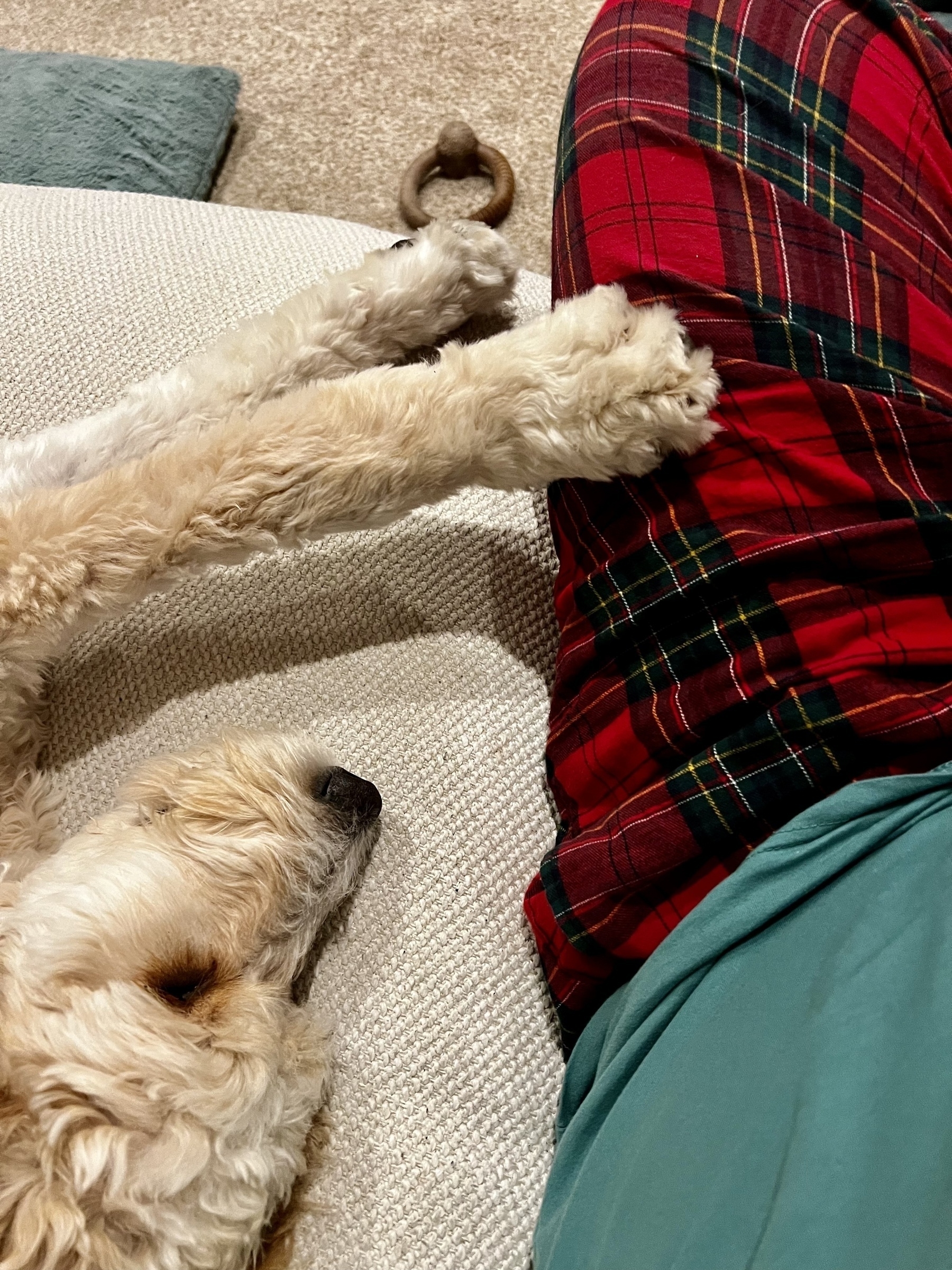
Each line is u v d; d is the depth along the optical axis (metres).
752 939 0.65
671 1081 0.64
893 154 0.89
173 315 1.15
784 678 0.68
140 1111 0.74
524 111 1.70
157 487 0.89
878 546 0.69
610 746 0.77
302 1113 0.81
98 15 1.85
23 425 1.11
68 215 1.21
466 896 0.90
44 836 0.95
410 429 0.88
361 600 1.00
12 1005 0.77
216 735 0.95
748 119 0.85
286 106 1.75
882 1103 0.52
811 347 0.75
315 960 0.91
